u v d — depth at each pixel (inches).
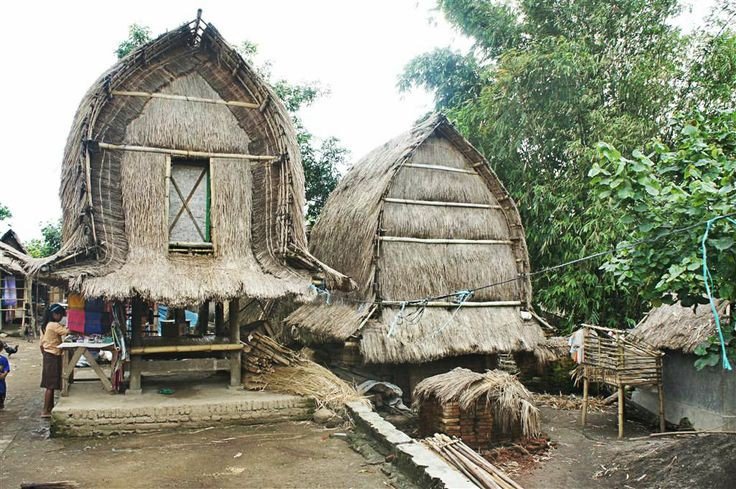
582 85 565.9
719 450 299.7
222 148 375.6
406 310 452.4
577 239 540.4
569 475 324.5
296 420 340.2
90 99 348.2
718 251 228.7
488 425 366.0
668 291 258.8
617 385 407.8
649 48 578.6
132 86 364.8
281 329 567.5
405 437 274.2
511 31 635.5
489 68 652.1
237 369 372.2
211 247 366.3
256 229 375.9
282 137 381.1
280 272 362.0
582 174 553.9
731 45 534.0
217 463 262.2
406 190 477.7
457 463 275.7
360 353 430.6
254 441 297.1
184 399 334.6
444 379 379.9
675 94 568.1
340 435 306.2
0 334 868.0
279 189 376.8
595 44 589.0
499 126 587.2
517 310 501.7
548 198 557.3
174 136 366.6
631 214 250.4
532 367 542.9
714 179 242.2
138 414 312.2
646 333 447.2
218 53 381.4
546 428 425.4
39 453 274.4
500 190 511.5
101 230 339.0
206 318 474.9
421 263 469.1
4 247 901.8
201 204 375.6
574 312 568.7
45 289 1004.6
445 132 499.5
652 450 336.2
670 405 429.1
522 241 510.6
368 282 450.6
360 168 581.9
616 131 537.3
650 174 248.1
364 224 476.4
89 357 348.2
